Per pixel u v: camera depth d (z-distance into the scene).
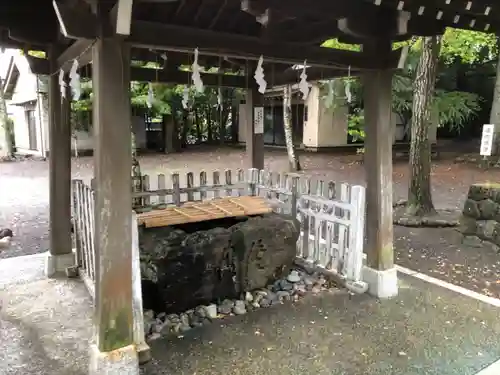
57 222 4.21
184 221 3.76
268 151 17.72
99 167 2.46
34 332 3.11
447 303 3.59
